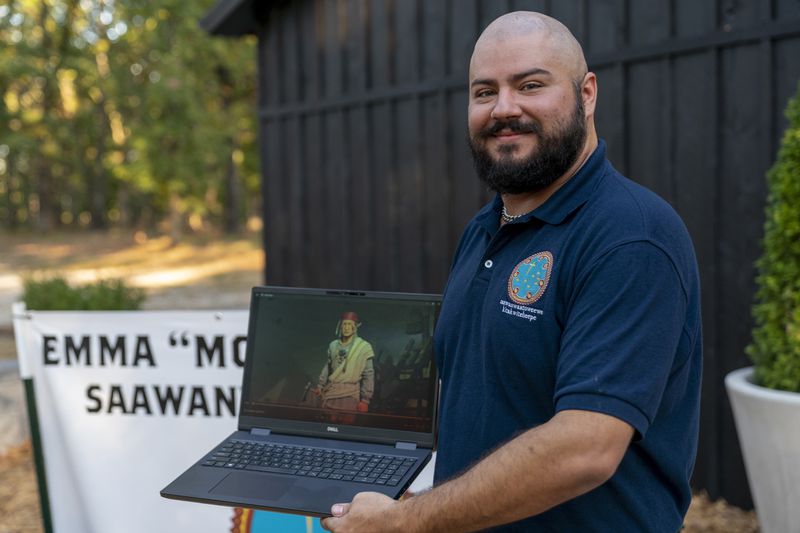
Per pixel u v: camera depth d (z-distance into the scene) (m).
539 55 1.68
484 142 1.76
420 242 6.43
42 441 3.56
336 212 7.16
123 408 3.48
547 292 1.62
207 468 2.00
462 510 1.50
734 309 4.48
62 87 32.41
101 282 7.58
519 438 1.49
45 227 36.69
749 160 4.36
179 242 27.88
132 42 28.11
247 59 27.47
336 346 2.16
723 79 4.45
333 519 1.71
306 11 7.24
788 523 3.50
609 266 1.51
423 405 2.07
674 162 4.69
